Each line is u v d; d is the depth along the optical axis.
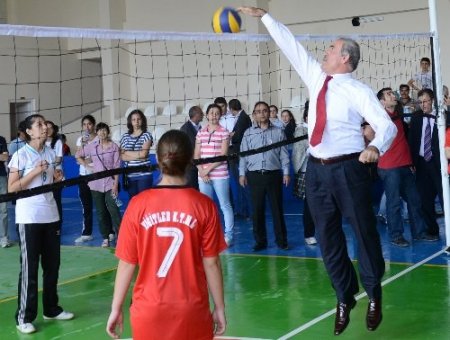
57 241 5.30
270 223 10.05
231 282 6.43
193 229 3.03
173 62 18.19
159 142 3.11
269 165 7.71
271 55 16.44
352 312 5.28
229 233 8.13
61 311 5.42
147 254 3.02
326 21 15.90
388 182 7.76
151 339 2.99
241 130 9.65
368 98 4.16
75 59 19.89
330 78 4.33
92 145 8.38
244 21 16.47
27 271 5.13
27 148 5.22
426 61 11.75
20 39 18.23
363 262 4.50
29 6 20.11
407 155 7.78
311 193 4.51
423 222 8.05
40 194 4.92
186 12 17.89
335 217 4.53
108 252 8.23
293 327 4.97
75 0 19.45
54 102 19.25
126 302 5.84
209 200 3.11
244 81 16.86
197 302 3.02
